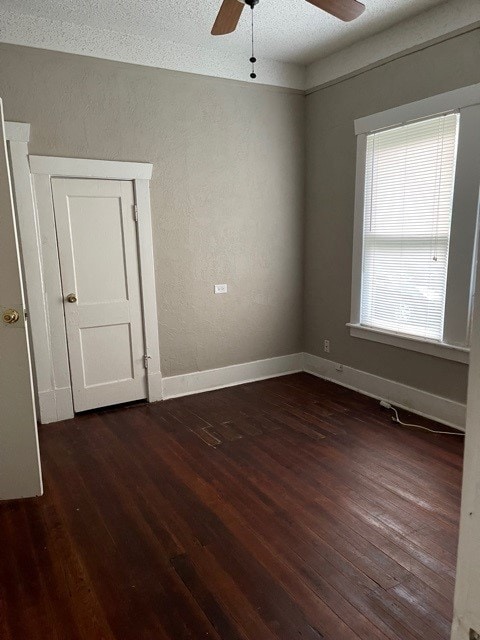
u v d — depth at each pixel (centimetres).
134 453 290
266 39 351
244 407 368
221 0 286
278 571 186
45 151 317
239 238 409
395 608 166
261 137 405
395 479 254
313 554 195
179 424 336
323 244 423
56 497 241
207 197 386
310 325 452
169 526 216
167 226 371
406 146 333
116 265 354
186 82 362
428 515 221
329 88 394
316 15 311
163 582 181
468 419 70
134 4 288
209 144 380
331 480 254
